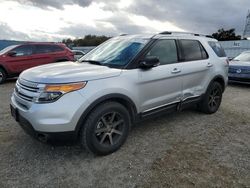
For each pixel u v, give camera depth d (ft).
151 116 12.98
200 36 16.70
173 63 13.70
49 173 9.57
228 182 9.19
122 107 11.14
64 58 35.27
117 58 12.34
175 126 14.85
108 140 11.05
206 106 16.81
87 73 10.30
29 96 9.87
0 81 30.66
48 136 9.51
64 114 9.46
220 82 17.80
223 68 17.52
